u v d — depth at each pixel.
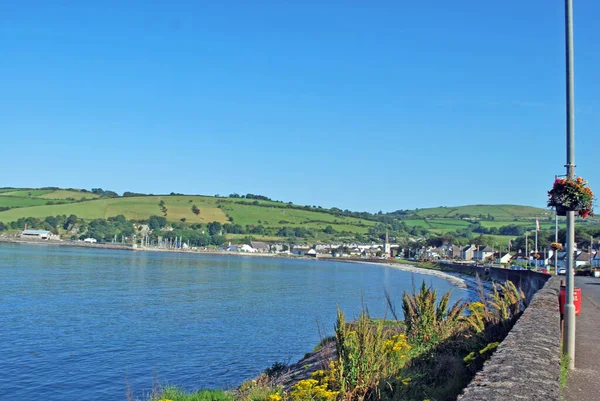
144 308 37.19
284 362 21.12
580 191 9.13
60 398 17.06
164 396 13.91
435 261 139.75
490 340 10.54
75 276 62.19
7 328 27.61
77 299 40.84
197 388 17.89
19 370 19.92
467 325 12.03
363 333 9.44
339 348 9.41
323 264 146.62
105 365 20.95
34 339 25.17
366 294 53.25
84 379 19.06
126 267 84.19
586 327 13.45
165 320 32.12
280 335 27.95
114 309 36.12
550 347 6.88
